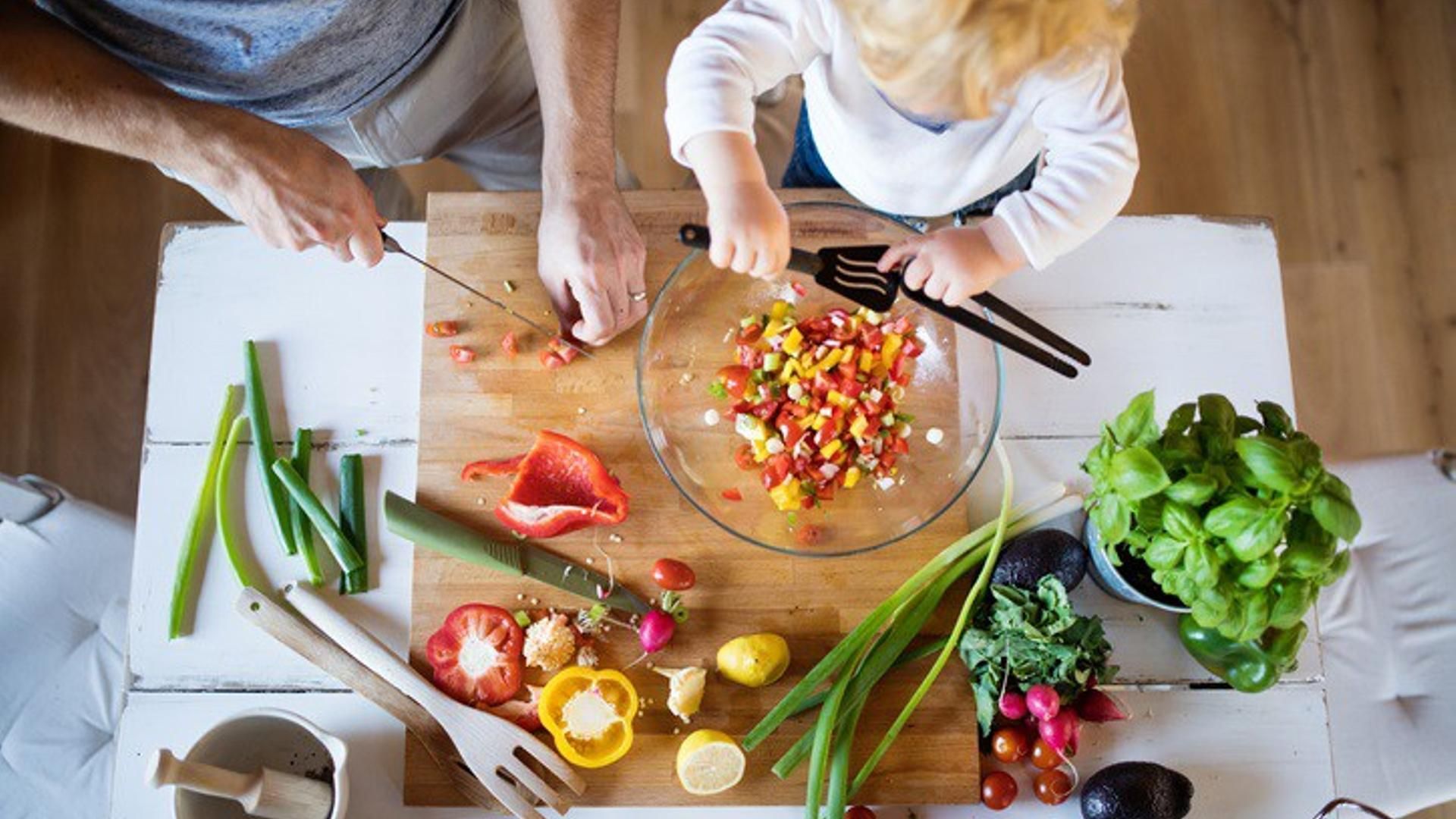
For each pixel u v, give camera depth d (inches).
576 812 51.4
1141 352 55.7
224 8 49.6
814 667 51.6
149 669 52.1
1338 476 61.4
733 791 50.7
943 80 40.6
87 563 60.3
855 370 52.5
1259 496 42.4
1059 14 38.6
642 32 92.1
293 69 54.6
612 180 54.2
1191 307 56.1
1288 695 51.9
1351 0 94.0
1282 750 51.5
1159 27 93.7
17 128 88.8
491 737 49.6
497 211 56.1
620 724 49.9
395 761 51.4
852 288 48.7
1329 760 51.4
